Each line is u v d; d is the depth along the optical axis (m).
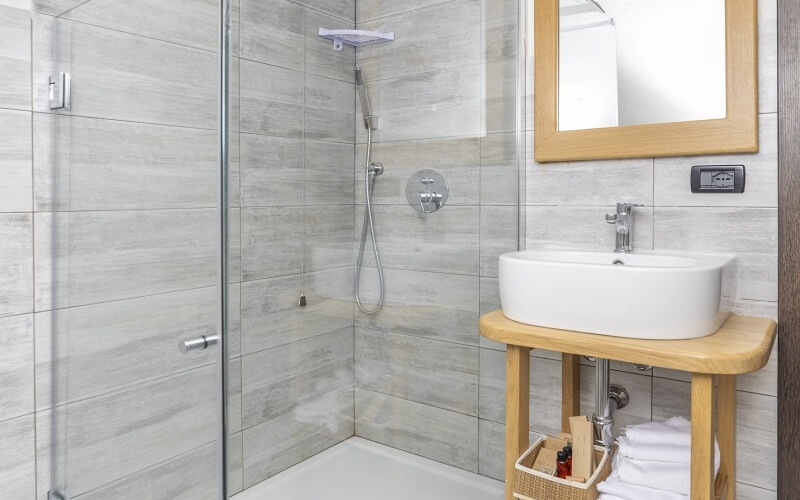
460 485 1.73
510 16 1.91
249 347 1.34
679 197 1.70
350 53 1.52
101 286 1.54
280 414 1.40
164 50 1.36
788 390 1.56
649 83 1.72
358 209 1.55
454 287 1.72
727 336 1.33
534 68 1.93
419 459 1.65
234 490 1.32
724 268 1.37
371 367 1.57
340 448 1.51
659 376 1.74
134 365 1.47
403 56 1.61
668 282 1.25
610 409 1.76
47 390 1.69
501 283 1.52
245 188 1.32
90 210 1.57
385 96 1.59
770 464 1.60
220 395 1.29
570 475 1.53
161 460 1.41
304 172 1.44
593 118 1.82
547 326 1.41
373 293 1.57
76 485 1.66
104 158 1.52
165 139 1.37
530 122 1.96
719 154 1.64
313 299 1.46
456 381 1.72
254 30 1.33
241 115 1.30
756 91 1.56
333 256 1.50
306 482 1.45
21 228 1.61
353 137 1.54
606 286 1.30
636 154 1.74
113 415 1.53
